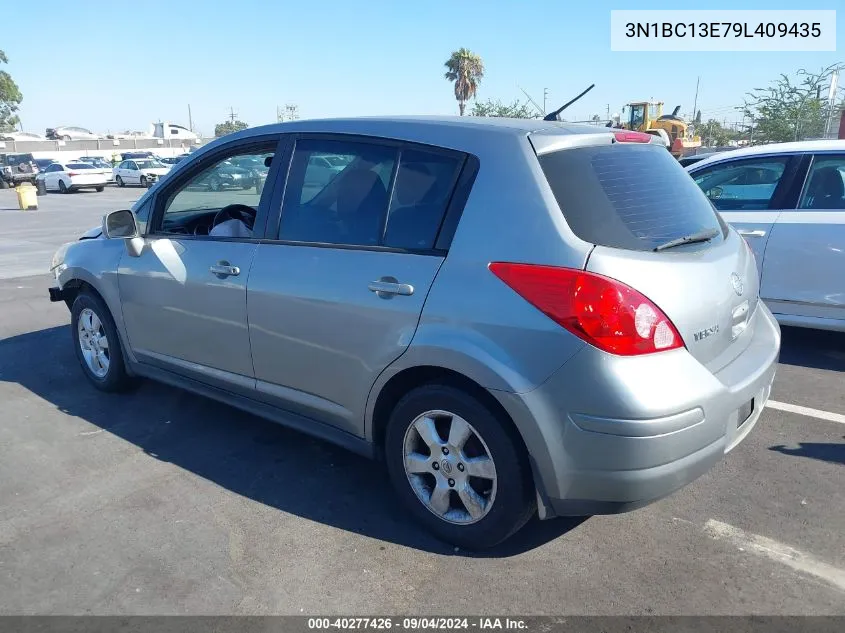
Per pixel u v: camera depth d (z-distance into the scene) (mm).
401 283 2975
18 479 3736
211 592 2791
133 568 2947
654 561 2957
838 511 3316
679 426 2564
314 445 4133
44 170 34281
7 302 8008
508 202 2795
